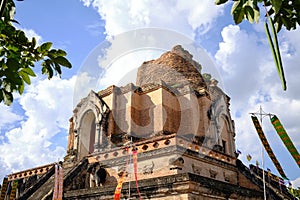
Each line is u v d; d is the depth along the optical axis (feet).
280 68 7.72
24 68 12.11
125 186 49.98
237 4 9.86
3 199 55.83
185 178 44.34
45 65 12.28
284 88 7.48
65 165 82.17
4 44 11.53
